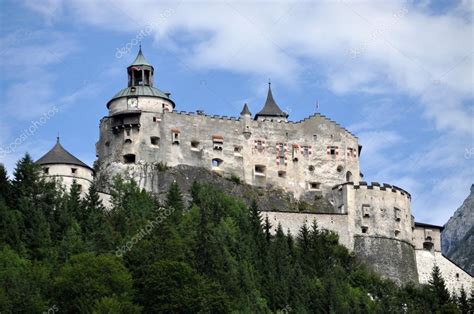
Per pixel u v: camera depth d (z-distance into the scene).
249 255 163.25
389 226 188.12
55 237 159.88
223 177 191.38
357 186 189.75
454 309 169.62
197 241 156.38
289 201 192.88
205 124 193.88
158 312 139.12
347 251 182.50
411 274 187.00
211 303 140.88
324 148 198.75
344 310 155.25
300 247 176.12
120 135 191.50
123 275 141.88
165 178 186.88
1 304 132.38
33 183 170.75
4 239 154.12
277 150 196.50
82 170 181.75
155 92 195.00
